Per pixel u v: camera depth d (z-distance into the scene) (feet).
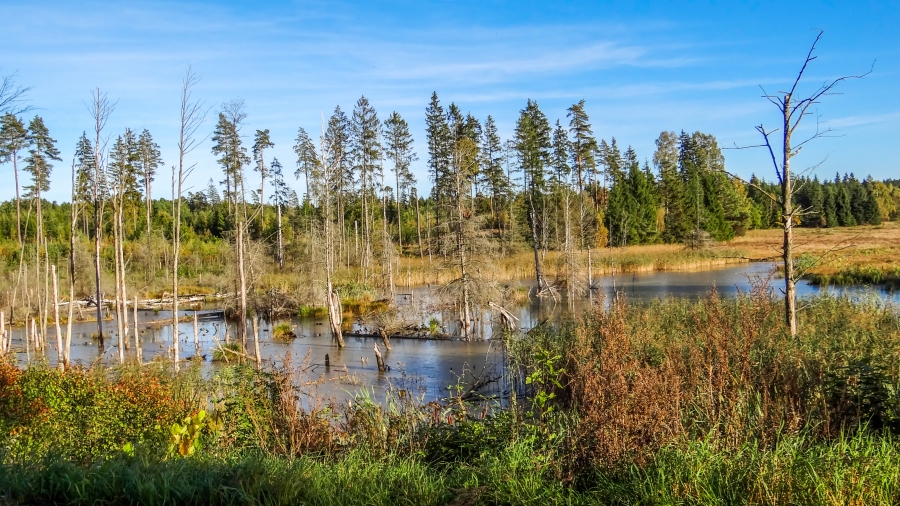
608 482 19.45
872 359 27.71
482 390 49.60
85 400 31.86
